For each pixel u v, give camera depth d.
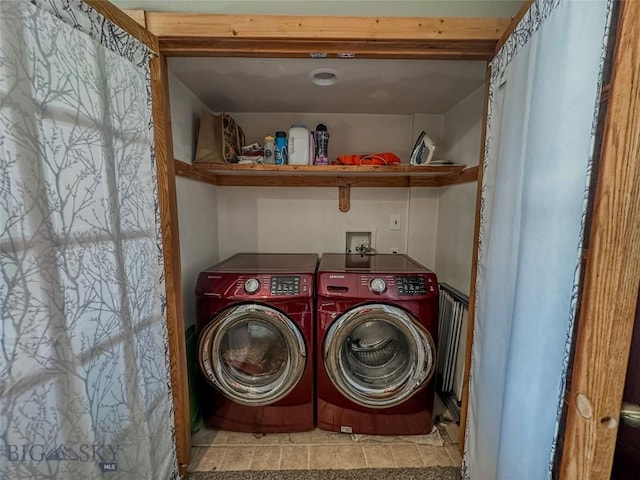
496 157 1.17
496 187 1.11
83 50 0.88
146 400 1.20
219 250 2.44
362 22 1.20
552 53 0.79
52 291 0.79
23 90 0.71
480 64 1.51
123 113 1.06
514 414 0.92
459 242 1.99
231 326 1.67
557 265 0.77
